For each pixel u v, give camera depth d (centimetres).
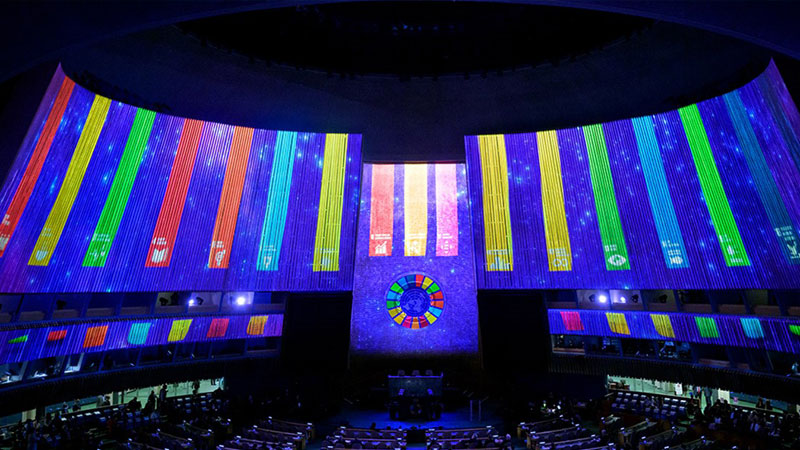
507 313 2534
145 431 2094
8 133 1616
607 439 1991
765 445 1950
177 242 2283
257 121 2598
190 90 2369
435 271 2953
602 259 2369
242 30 2281
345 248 2550
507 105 2648
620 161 2317
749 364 2058
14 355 1795
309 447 2102
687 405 2536
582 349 2539
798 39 864
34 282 1864
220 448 1827
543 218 2491
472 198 2595
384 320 2908
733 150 1953
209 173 2352
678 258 2175
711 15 867
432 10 2461
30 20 777
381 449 1886
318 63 2489
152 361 2328
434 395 2486
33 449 1825
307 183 2544
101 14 803
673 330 2234
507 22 2431
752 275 1967
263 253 2472
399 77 2573
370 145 2811
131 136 2095
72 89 1800
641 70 2297
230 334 2491
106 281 2095
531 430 2167
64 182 1891
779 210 1842
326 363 2522
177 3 819
